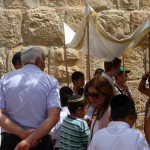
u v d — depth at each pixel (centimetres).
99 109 454
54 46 787
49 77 451
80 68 798
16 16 767
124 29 831
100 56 652
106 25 820
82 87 670
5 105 448
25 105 441
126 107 396
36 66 457
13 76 450
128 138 381
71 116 503
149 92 611
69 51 788
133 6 838
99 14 819
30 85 443
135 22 838
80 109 503
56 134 540
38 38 778
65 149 495
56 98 445
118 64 629
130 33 835
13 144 440
